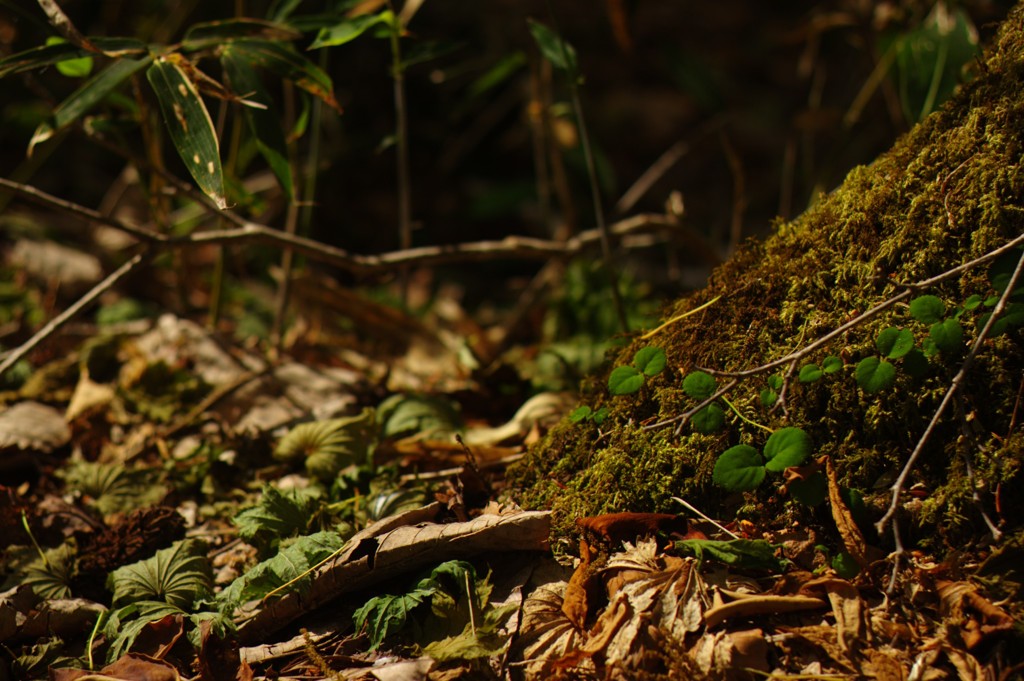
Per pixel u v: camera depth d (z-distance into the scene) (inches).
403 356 123.2
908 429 56.5
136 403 95.1
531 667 52.2
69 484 81.6
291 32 75.6
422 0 109.0
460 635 53.7
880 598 52.4
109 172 197.0
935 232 58.1
